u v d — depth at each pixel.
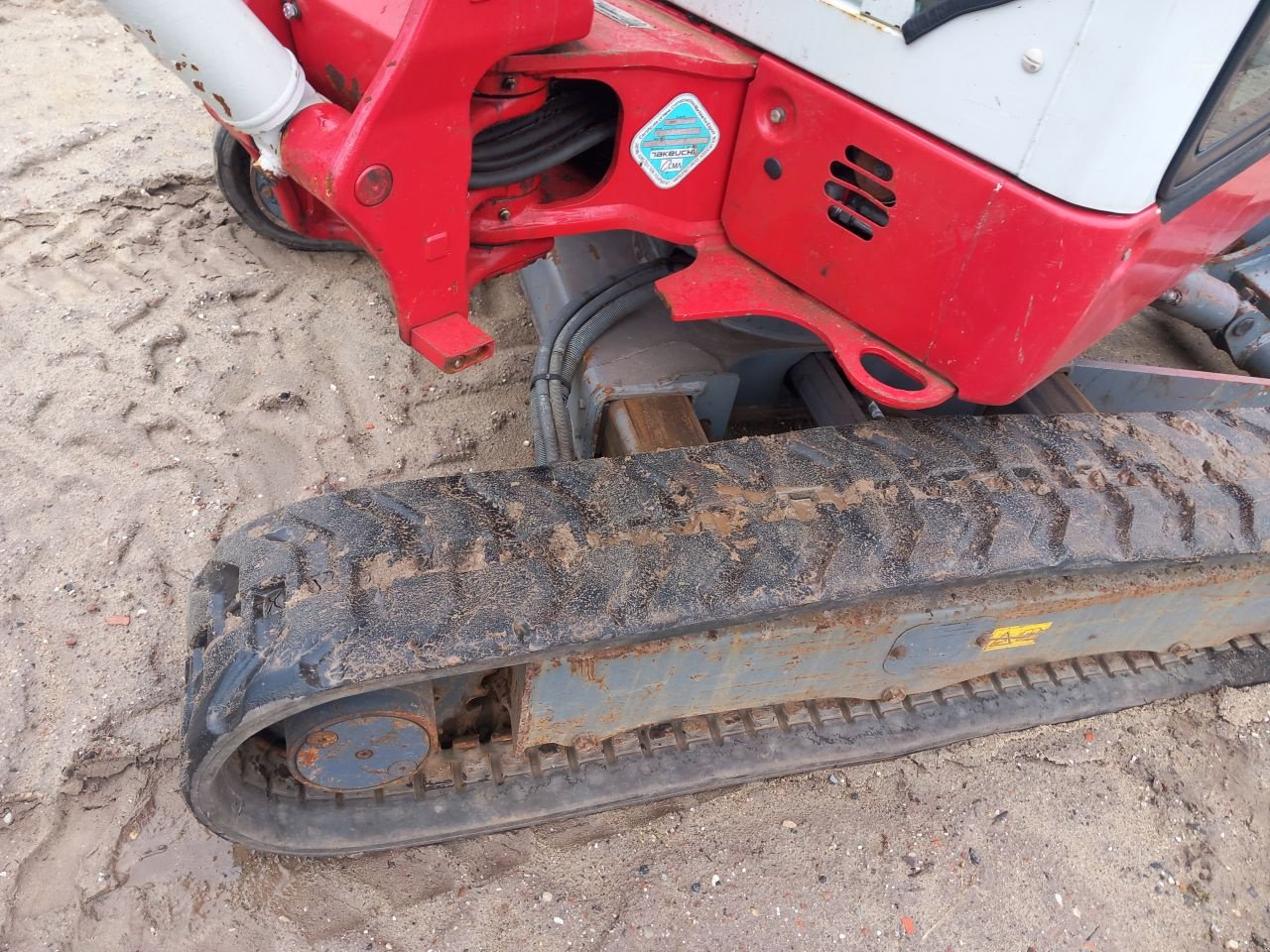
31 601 1.19
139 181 1.79
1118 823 1.14
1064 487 0.95
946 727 1.15
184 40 0.73
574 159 1.15
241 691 0.75
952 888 1.06
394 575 0.80
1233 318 1.71
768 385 1.32
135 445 1.37
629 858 1.05
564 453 1.12
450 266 0.92
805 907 1.03
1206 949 1.05
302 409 1.46
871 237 0.93
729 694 0.99
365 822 0.98
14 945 0.93
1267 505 0.99
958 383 0.94
